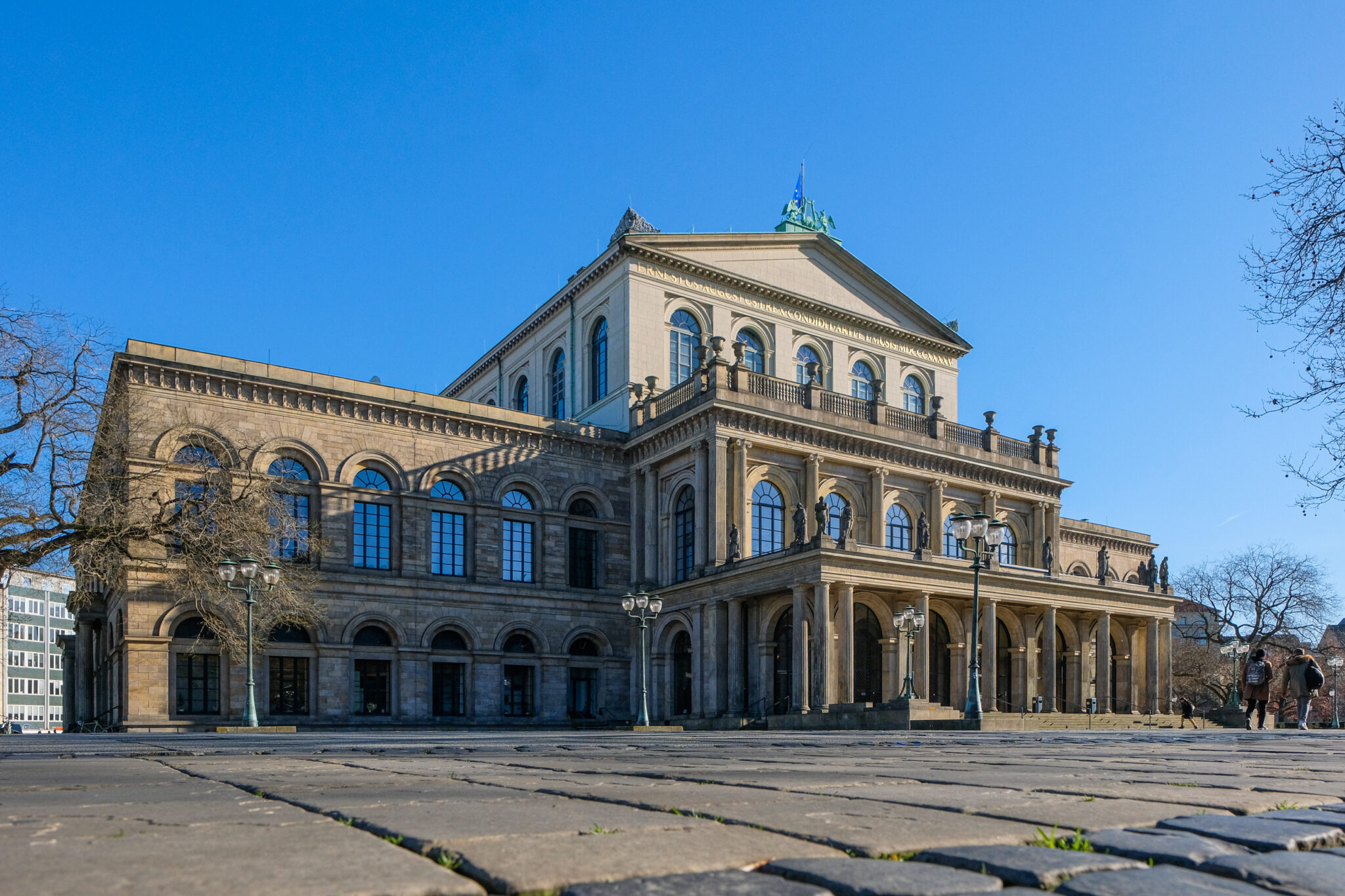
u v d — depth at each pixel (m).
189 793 7.07
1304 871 3.92
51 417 36.38
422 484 51.72
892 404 67.56
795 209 72.50
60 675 144.12
